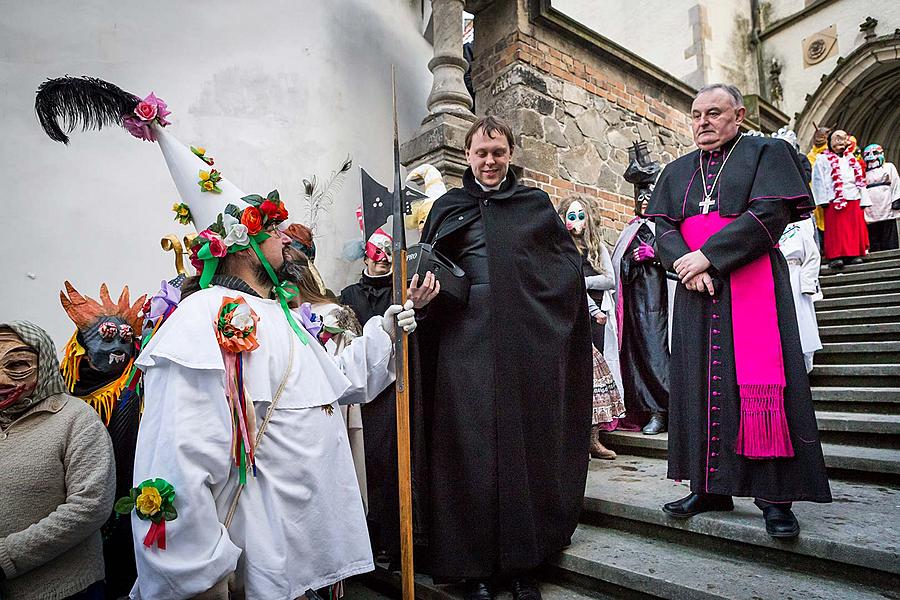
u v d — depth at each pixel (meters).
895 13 10.51
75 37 3.45
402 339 2.00
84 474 1.85
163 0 3.76
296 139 4.13
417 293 2.14
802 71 11.48
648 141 6.25
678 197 2.42
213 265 1.69
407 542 1.99
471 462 2.25
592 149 5.60
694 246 2.33
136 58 3.62
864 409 3.38
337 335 2.41
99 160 3.42
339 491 1.65
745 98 8.98
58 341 3.19
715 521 2.29
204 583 1.35
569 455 2.51
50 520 1.75
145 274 3.48
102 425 1.98
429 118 4.58
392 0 4.96
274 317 1.70
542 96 5.23
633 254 4.02
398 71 4.84
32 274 3.16
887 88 11.30
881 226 7.39
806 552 2.04
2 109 3.21
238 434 1.49
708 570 2.14
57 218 3.26
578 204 3.86
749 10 11.77
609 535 2.59
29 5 3.35
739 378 2.12
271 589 1.45
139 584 1.43
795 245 3.93
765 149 2.24
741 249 2.12
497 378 2.29
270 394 1.55
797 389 2.06
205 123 3.79
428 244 2.28
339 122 4.38
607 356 3.90
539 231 2.50
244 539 1.48
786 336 2.11
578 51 5.62
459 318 2.36
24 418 1.90
